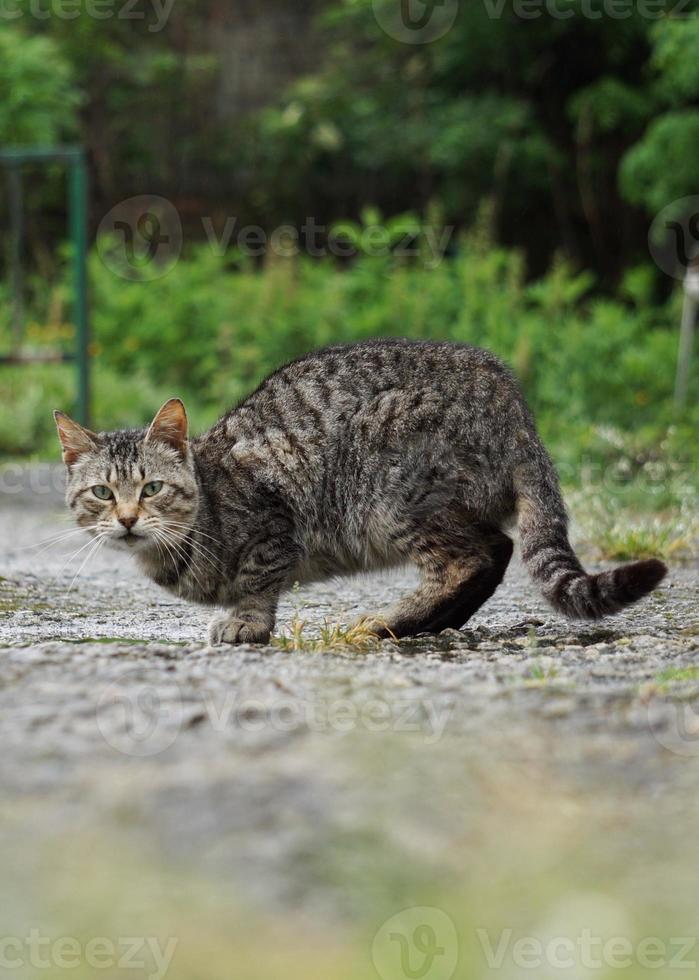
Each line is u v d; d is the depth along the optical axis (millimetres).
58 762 4254
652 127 22500
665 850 3721
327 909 3375
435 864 3613
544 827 3848
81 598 9055
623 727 4676
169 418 7617
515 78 25453
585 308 22047
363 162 24766
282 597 9141
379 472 7398
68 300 20906
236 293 20188
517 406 7473
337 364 7730
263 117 25094
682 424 16062
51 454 16719
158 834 3730
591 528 11594
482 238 20922
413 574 10070
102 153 25375
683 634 7258
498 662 5980
